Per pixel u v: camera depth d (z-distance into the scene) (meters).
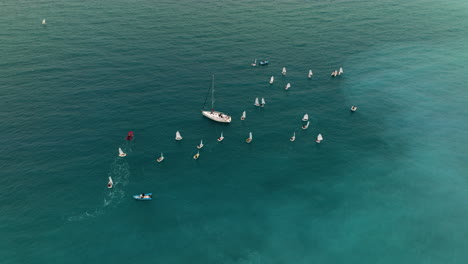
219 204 81.12
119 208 78.56
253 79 138.12
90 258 67.50
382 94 131.12
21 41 156.12
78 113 111.12
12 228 72.50
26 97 117.06
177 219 76.81
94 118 109.31
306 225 76.50
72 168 89.06
